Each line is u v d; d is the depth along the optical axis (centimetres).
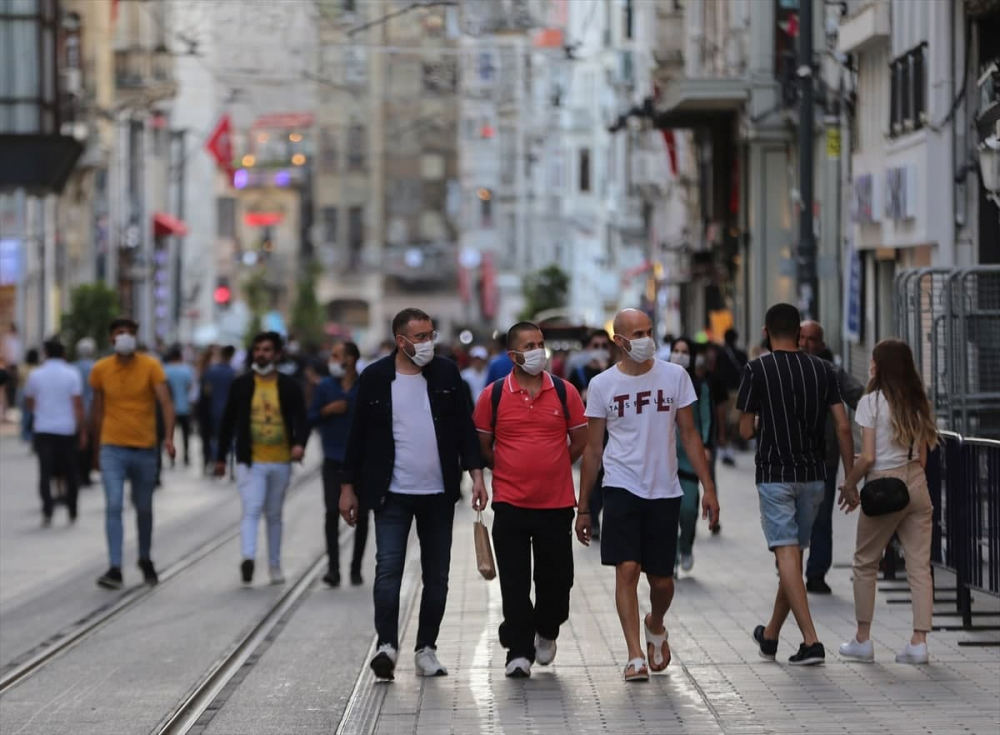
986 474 3158
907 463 2953
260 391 4278
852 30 7419
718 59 10031
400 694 2800
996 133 4434
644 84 14212
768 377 2931
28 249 12581
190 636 3500
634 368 2858
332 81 10519
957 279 4253
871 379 2981
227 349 8019
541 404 2919
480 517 2923
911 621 3391
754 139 9506
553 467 2916
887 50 7244
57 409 5778
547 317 17462
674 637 3297
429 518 2958
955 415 4244
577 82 19150
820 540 3784
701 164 11544
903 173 6700
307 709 2758
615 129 11731
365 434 2955
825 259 6431
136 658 3247
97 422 4238
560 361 8725
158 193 18500
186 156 18575
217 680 3027
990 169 4544
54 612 3825
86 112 13750
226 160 17225
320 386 4284
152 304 16375
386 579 2923
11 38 11800
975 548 3225
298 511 6406
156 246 17725
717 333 10269
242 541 4278
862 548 2986
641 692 2767
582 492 2900
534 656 2945
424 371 2947
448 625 3528
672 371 2872
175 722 2666
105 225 14838
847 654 3009
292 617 3759
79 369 7156
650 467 2850
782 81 9225
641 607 3709
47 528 5684
